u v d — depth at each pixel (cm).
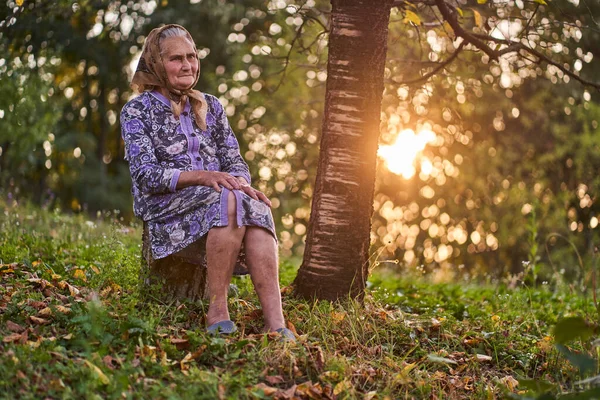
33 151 1346
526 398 298
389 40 723
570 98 1664
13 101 1116
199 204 398
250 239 397
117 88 1969
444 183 1986
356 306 452
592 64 1452
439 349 441
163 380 330
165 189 404
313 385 341
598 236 1834
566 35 782
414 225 2128
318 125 1775
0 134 1180
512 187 1903
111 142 2248
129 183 2123
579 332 311
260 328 415
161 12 1633
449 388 381
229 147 449
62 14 741
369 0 469
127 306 393
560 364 429
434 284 853
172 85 426
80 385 304
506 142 1838
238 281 599
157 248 408
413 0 570
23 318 377
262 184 1888
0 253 591
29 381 305
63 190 1983
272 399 321
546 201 1881
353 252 473
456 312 601
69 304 403
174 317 409
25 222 812
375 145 478
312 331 418
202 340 364
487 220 1953
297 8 589
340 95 470
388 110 1155
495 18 620
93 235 766
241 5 1781
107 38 1540
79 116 2022
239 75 1878
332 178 472
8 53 863
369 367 378
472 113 1596
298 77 1716
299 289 480
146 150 414
